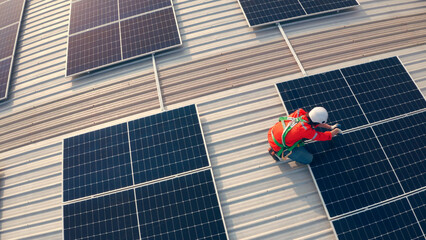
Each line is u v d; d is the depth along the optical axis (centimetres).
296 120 543
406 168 594
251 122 686
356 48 807
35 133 741
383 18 868
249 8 868
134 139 659
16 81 848
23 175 679
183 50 831
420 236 535
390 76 709
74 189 618
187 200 583
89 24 911
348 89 691
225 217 581
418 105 667
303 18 870
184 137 649
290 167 626
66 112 761
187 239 552
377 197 566
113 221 578
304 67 779
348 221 548
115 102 759
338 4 864
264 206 588
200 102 728
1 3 1098
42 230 612
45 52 901
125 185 608
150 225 569
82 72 801
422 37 832
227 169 630
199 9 916
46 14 1018
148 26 866
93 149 659
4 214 639
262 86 739
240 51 813
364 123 644
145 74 796
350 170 595
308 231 562
